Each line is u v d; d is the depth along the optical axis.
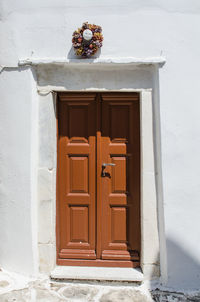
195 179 2.65
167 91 2.64
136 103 2.88
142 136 2.73
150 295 2.48
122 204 2.90
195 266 2.64
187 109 2.65
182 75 2.65
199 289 2.59
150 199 2.73
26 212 2.70
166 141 2.64
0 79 2.77
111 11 2.70
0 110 2.76
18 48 2.73
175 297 2.46
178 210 2.64
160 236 2.72
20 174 2.71
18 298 2.38
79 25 2.72
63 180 2.94
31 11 2.74
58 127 2.93
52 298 2.40
